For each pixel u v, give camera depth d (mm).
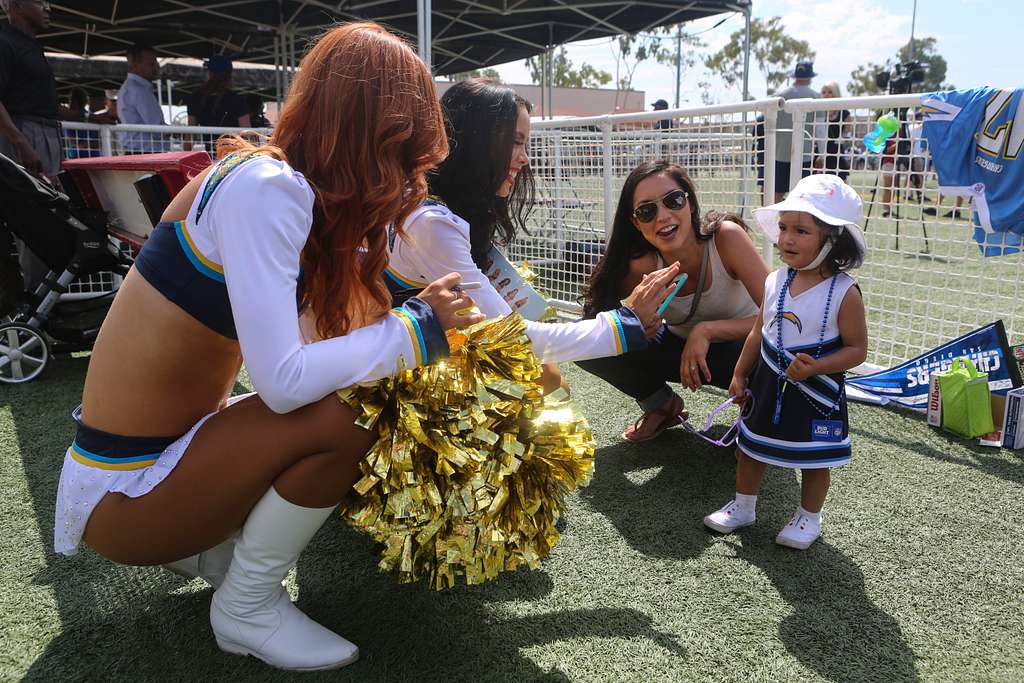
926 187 3418
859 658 1695
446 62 12281
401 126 1382
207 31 10070
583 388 3764
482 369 1602
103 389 1441
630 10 9297
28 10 4660
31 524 2328
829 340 2188
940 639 1763
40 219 3688
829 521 2346
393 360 1438
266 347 1303
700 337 2711
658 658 1690
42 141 4801
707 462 2826
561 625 1816
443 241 1725
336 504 1542
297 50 11250
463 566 1609
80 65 13375
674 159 4547
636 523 2352
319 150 1392
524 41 10836
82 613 1862
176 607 1881
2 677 1624
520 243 5684
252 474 1443
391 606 1899
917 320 4852
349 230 1423
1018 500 2463
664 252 2766
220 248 1311
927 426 3123
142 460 1474
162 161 2791
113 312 1431
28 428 3152
